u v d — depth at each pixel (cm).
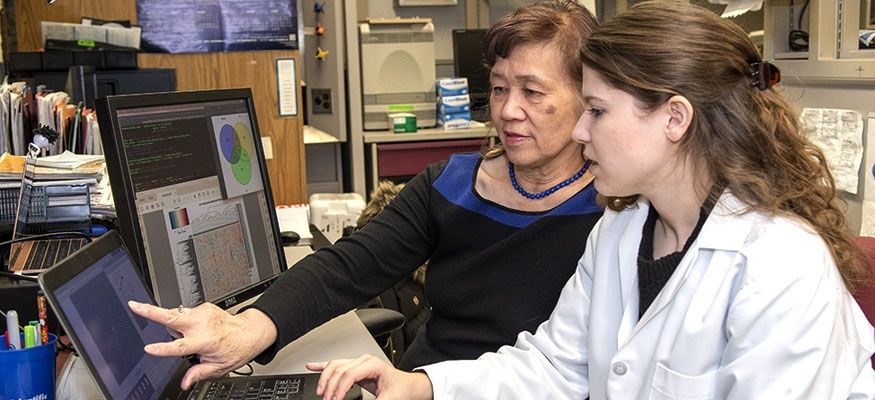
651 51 105
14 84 227
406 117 360
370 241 153
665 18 107
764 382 100
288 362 141
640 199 124
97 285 105
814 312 99
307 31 367
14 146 200
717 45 106
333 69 358
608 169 111
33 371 108
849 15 220
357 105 357
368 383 123
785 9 248
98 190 165
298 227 249
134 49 276
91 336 98
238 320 125
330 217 302
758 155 109
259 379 126
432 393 123
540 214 145
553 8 141
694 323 108
